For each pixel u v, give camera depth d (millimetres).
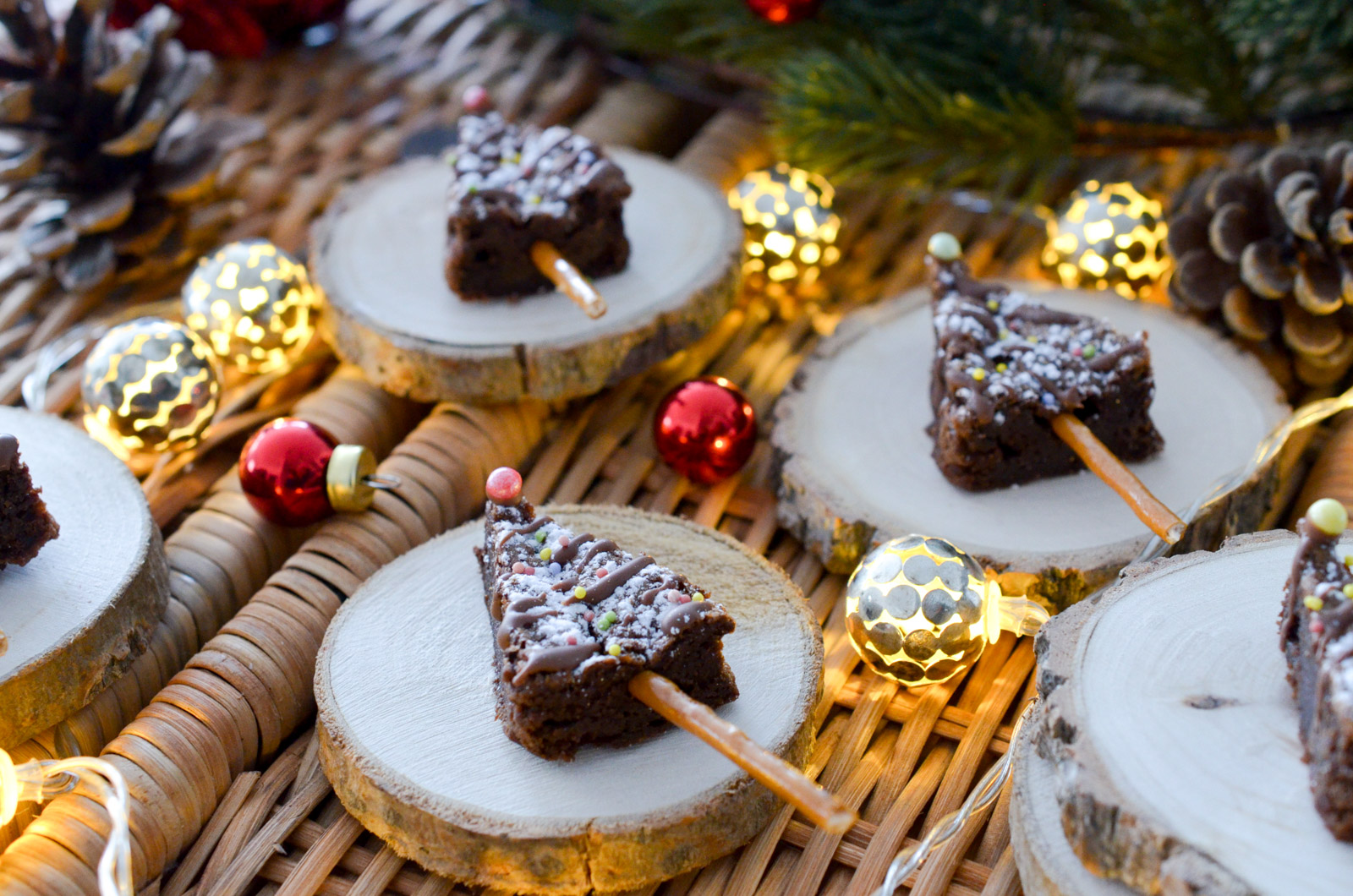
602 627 389
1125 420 433
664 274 474
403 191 505
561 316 464
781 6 499
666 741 393
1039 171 498
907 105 486
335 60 572
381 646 410
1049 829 372
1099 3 499
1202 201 475
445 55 577
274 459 434
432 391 462
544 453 473
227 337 470
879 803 406
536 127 550
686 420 449
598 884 386
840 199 534
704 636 387
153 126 486
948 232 524
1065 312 444
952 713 419
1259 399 449
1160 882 355
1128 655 380
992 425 426
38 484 428
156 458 470
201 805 405
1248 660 378
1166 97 550
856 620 409
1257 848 353
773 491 455
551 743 388
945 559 405
